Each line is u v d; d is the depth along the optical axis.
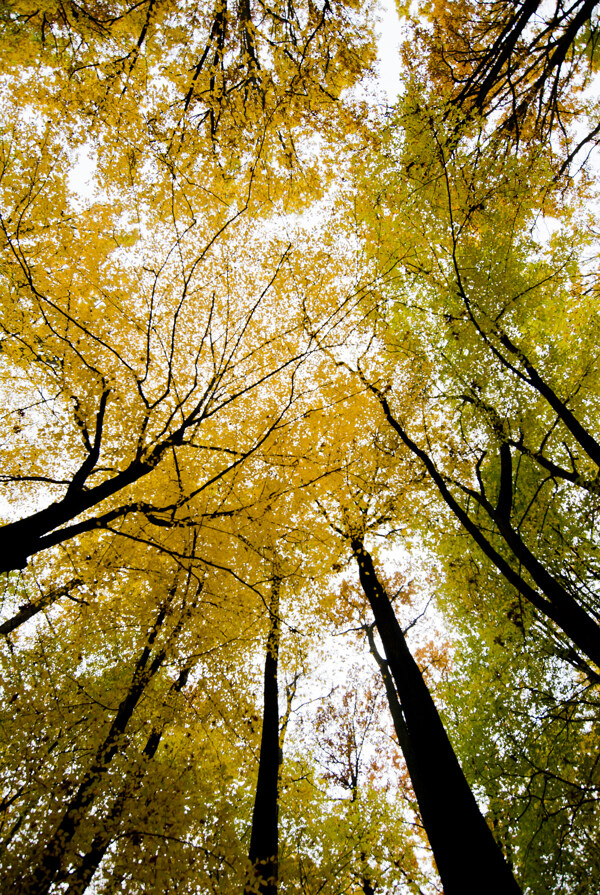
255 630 6.50
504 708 8.12
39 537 3.83
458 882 3.56
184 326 6.88
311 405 7.62
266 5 6.00
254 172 6.53
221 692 6.19
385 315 7.86
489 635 8.14
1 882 3.89
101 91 5.25
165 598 6.34
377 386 8.06
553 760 7.31
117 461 6.00
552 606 5.09
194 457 6.99
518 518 8.26
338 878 7.65
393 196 7.37
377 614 7.00
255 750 6.31
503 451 6.97
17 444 5.92
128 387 6.40
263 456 7.02
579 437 6.29
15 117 5.06
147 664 6.13
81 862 4.37
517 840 7.04
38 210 5.16
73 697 5.60
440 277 7.74
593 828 6.45
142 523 6.12
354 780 11.60
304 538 6.93
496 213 7.49
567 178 8.41
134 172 5.76
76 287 5.86
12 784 4.74
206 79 5.59
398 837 8.83
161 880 4.12
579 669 7.43
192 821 4.73
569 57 7.54
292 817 7.65
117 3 5.19
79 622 6.32
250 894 4.39
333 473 7.38
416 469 7.87
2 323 4.95
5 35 5.04
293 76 6.05
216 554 6.61
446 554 8.80
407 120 6.83
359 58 6.54
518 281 7.37
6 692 5.33
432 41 8.70
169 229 6.31
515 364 7.38
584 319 8.32
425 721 5.05
